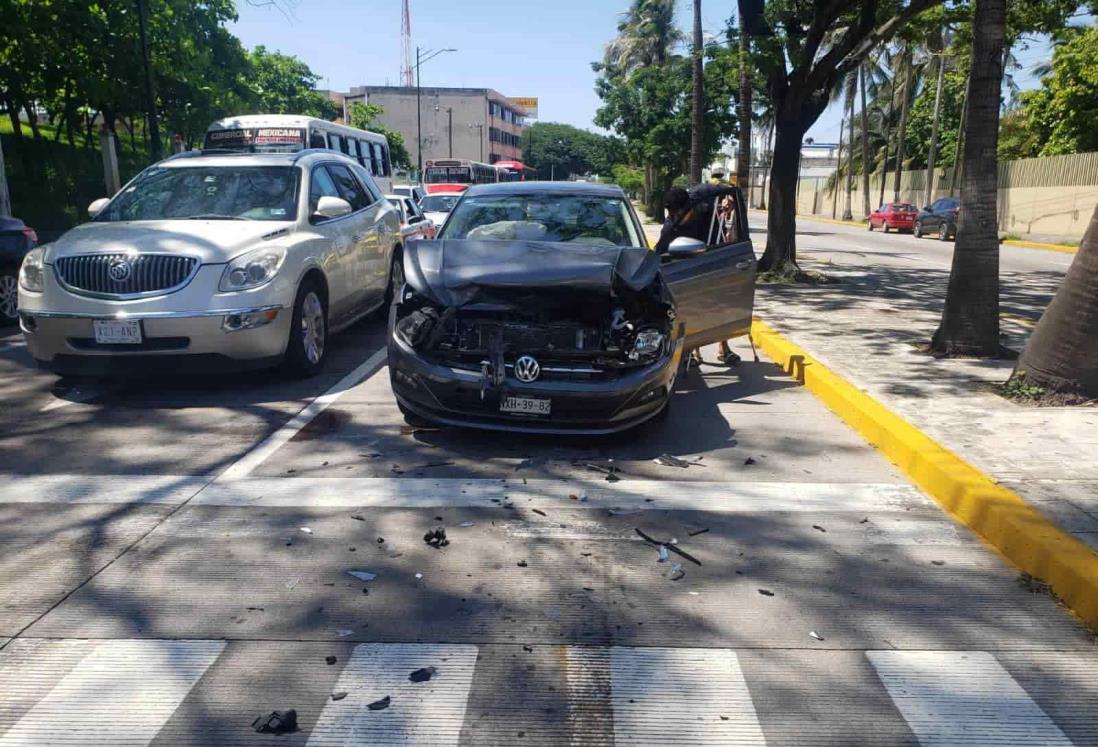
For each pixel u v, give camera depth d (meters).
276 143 21.00
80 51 24.20
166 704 3.05
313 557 4.24
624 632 3.59
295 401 7.14
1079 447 5.65
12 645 3.41
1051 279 18.00
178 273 6.82
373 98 101.69
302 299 7.64
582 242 7.00
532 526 4.68
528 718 3.00
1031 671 3.37
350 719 2.97
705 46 15.95
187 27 28.30
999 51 8.18
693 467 5.71
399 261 11.00
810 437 6.45
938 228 33.97
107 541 4.38
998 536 4.52
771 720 3.02
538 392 5.66
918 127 56.97
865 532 4.70
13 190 25.94
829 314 11.61
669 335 6.05
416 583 3.99
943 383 7.45
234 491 5.10
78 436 6.14
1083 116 36.03
